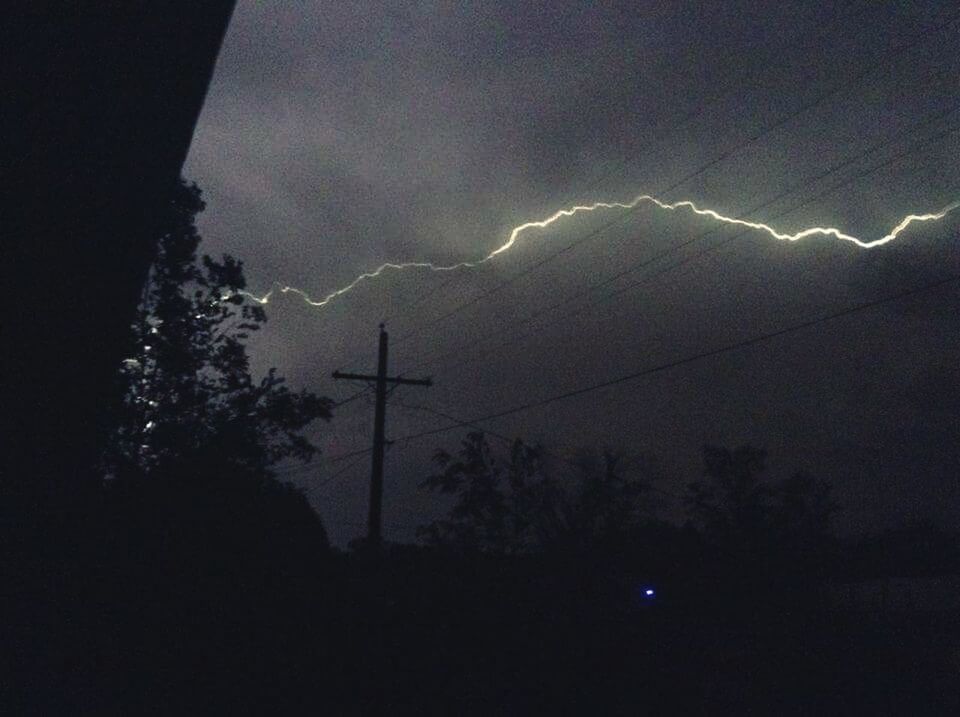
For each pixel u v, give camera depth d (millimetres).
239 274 10688
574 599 10203
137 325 10273
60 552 9352
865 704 15484
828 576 22375
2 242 8516
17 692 8648
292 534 10789
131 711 9188
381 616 10312
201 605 9922
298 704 9898
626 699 9695
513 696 9570
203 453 10297
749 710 13523
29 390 9164
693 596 18281
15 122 7914
